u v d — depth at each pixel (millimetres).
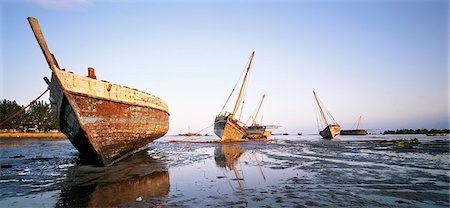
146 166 13242
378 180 9367
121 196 7453
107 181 9477
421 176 10047
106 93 12625
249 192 7840
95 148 11828
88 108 11430
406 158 15711
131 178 10070
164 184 9031
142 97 16922
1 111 67938
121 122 13922
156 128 20562
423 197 7184
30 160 15969
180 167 13000
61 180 9633
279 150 23078
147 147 29078
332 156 17312
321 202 6746
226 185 8844
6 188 8375
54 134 70125
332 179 9609
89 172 11352
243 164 14008
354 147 25406
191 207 6375
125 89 14555
